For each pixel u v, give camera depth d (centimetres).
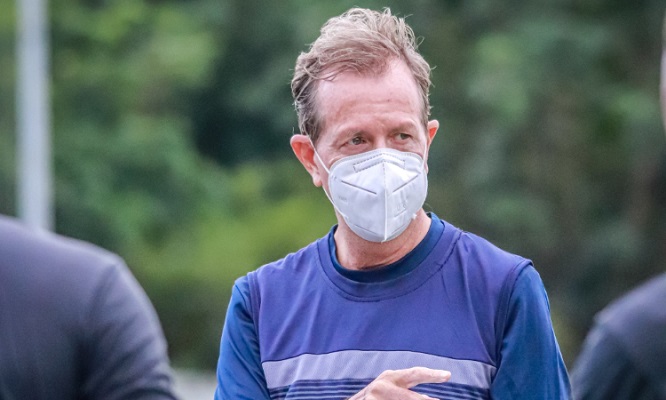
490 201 6319
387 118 873
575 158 6462
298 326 891
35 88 4159
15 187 6094
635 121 6412
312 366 872
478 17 6550
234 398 899
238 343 914
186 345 6725
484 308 862
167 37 7138
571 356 6406
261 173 7188
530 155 6431
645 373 909
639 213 6650
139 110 7181
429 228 900
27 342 734
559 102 6406
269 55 7469
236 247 6669
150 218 6812
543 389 845
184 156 6956
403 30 906
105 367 747
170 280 6631
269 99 7262
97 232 6725
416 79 896
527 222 6306
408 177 873
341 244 916
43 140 4216
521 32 6400
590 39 6391
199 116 7581
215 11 7381
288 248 6681
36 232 775
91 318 747
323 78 889
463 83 6444
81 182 6731
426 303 869
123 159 6862
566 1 6550
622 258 6506
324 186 908
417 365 852
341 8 6650
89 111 7075
